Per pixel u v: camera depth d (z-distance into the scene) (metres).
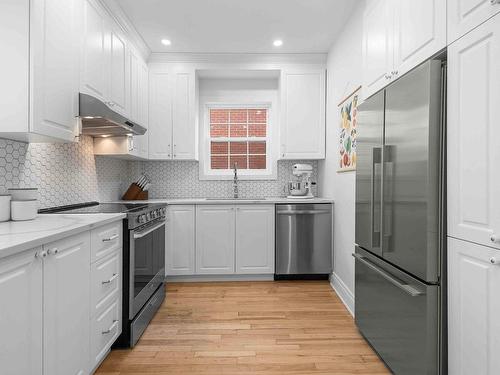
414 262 1.54
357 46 2.73
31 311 1.22
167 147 3.80
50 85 1.77
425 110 1.43
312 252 3.57
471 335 1.23
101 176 3.25
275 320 2.59
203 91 4.27
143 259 2.42
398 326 1.73
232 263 3.59
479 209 1.18
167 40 3.44
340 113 3.21
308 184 3.88
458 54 1.28
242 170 4.38
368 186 2.10
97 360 1.79
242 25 3.13
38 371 1.27
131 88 3.17
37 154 2.21
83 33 2.19
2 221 1.70
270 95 4.29
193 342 2.23
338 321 2.57
